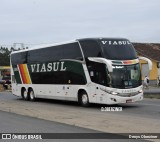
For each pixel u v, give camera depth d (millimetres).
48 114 18938
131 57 22422
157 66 62688
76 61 23859
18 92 31875
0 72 74375
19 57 31469
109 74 21547
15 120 17016
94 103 23719
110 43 22250
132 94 22000
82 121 15742
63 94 25391
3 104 26484
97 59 22125
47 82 27328
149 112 19516
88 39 22953
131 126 13883
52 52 26578
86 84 23047
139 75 22484
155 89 46281
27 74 30234
